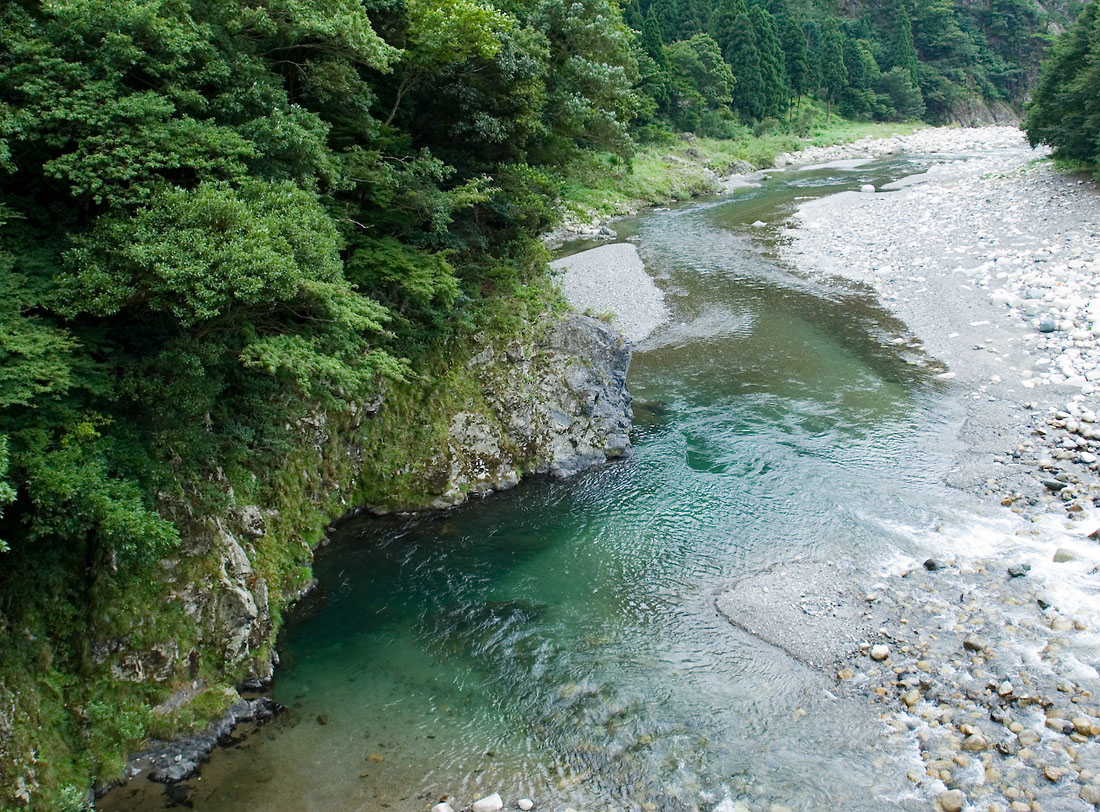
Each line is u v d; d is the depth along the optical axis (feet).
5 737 30.40
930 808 32.09
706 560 52.08
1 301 31.96
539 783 34.68
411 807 33.37
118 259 34.17
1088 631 41.16
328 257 42.06
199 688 38.24
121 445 36.70
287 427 50.26
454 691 40.68
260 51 51.67
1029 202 133.18
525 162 75.36
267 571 44.60
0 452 27.43
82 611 35.22
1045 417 67.31
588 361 68.44
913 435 67.31
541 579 50.75
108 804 33.22
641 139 224.53
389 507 58.44
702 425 72.23
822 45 324.39
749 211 164.14
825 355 86.43
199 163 38.19
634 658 42.88
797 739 36.52
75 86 36.45
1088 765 33.17
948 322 90.94
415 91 68.69
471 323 63.05
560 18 77.46
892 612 44.80
